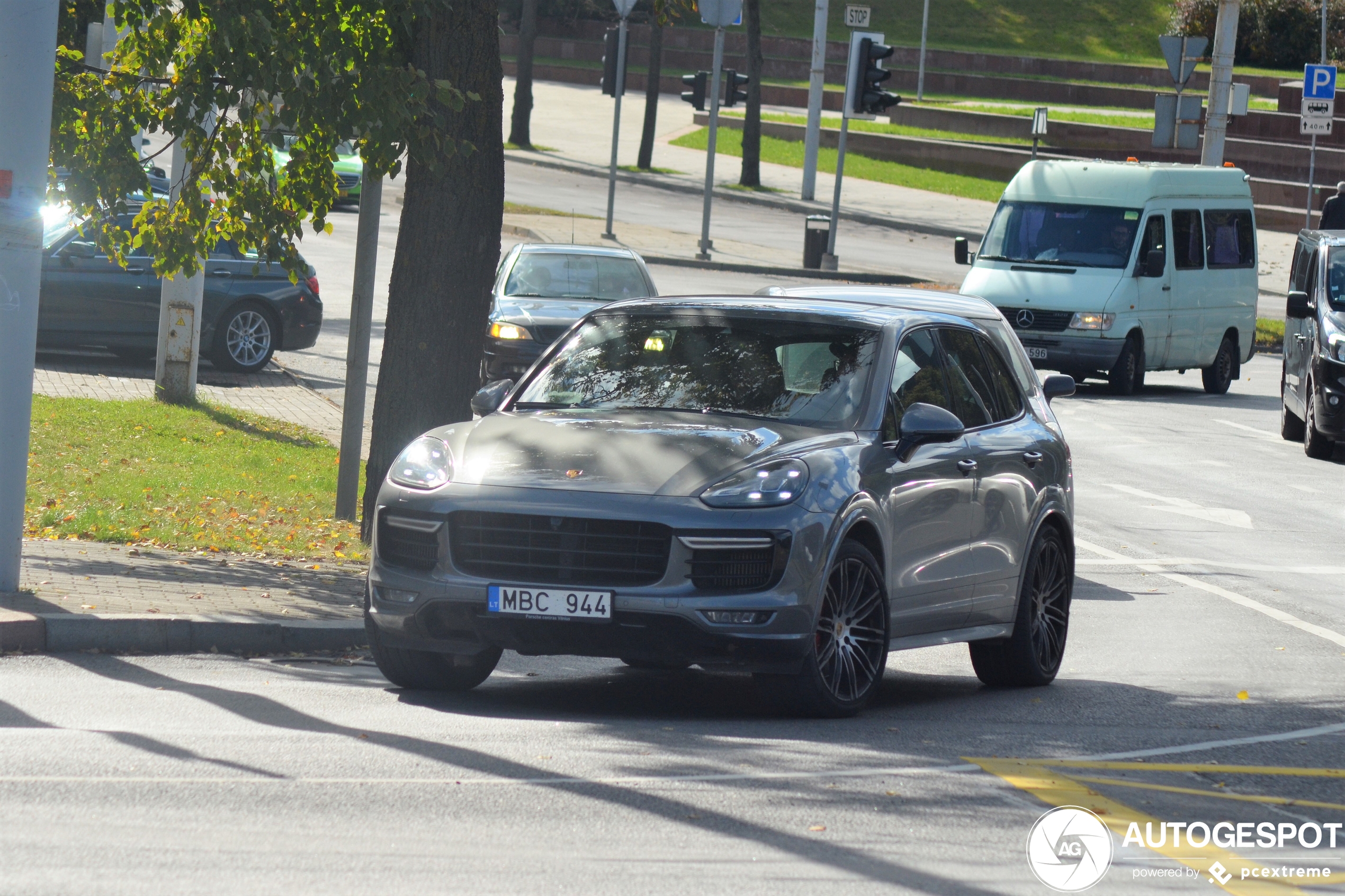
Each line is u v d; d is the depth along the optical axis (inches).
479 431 581.9
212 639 657.6
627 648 528.1
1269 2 5162.4
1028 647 668.1
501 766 480.4
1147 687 673.6
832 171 4082.2
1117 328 1737.2
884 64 5487.2
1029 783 483.5
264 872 373.4
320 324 1621.6
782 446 560.1
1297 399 1476.4
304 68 775.7
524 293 1446.9
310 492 1035.3
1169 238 1807.3
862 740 537.0
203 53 795.4
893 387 610.9
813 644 541.3
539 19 5954.7
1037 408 714.2
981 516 636.1
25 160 666.2
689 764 489.1
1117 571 963.3
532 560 535.5
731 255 2667.3
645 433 565.6
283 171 934.4
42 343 1483.8
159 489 975.0
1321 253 1492.4
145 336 1503.4
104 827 405.1
